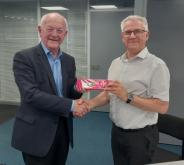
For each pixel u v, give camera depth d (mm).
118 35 4809
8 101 5594
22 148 1671
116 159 1783
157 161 1928
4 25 5367
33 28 5230
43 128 1650
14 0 5195
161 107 1557
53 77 1655
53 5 5105
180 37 3021
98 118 4660
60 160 1880
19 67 1600
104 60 4980
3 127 4105
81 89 1628
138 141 1633
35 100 1563
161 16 3025
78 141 3545
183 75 3082
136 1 3035
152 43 3102
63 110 1602
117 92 1540
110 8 4781
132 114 1630
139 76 1595
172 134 1992
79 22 5008
